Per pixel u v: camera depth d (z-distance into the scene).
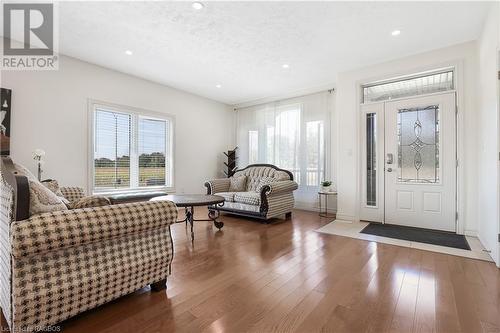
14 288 1.19
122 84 4.30
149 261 1.67
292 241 2.95
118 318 1.44
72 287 1.33
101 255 1.45
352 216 4.02
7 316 1.34
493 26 2.37
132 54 3.59
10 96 3.16
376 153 3.85
